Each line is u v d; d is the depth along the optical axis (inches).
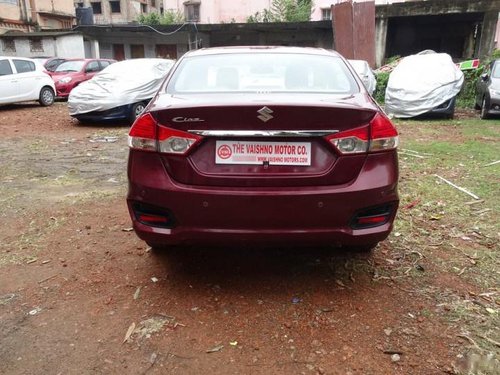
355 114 100.5
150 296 113.2
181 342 95.9
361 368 87.8
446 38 884.6
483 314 105.0
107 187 210.7
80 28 1057.5
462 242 144.6
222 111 98.8
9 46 1007.0
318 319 103.4
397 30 895.1
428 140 339.9
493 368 87.3
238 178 101.1
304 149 101.2
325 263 129.6
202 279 121.3
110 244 143.7
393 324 101.4
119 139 348.2
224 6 1278.3
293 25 937.5
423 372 86.6
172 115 101.0
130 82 419.8
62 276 123.5
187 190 101.5
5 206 181.6
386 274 124.0
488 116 460.1
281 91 116.3
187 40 1095.0
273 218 101.1
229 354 92.1
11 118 469.7
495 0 706.2
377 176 103.0
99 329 100.3
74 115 412.8
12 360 90.4
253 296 113.0
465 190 198.8
